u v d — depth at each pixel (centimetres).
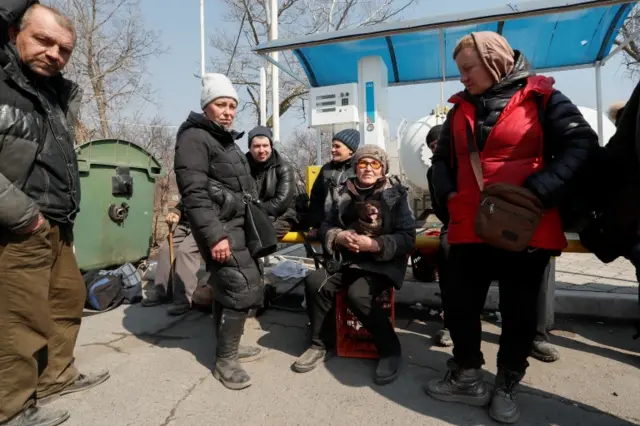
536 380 257
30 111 211
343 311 290
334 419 222
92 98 1482
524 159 206
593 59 546
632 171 190
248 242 259
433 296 388
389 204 270
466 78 212
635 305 343
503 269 215
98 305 390
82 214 441
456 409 229
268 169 354
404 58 568
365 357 289
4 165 203
